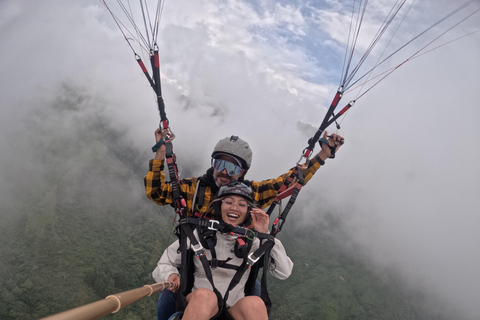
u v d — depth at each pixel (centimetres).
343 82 379
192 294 322
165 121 370
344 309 14425
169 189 381
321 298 14638
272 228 367
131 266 12656
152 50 359
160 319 373
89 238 13188
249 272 362
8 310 9981
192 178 396
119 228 14162
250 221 368
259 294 375
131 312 10906
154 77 365
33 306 10362
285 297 14200
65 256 11956
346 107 383
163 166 381
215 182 388
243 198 359
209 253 356
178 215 365
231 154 375
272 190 411
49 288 10975
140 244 13762
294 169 396
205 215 368
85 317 134
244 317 313
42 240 12412
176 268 366
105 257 12694
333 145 395
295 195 376
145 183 376
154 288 289
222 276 353
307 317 13438
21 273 11094
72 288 11194
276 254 360
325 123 391
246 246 348
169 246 367
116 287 11850
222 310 329
